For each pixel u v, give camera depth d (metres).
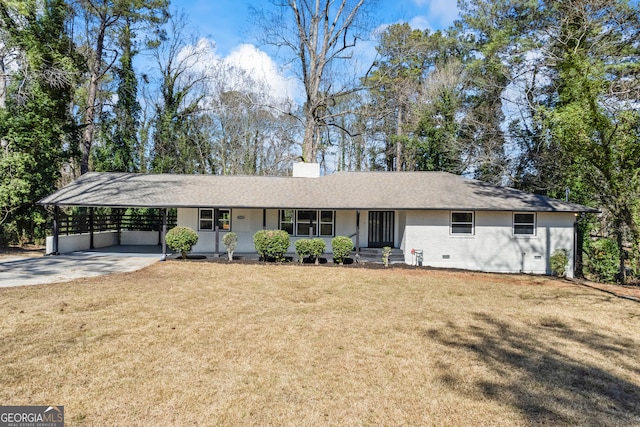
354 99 33.38
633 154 11.18
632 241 13.68
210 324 7.16
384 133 33.84
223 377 4.96
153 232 21.62
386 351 6.04
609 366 5.64
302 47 24.34
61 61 18.86
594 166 12.75
